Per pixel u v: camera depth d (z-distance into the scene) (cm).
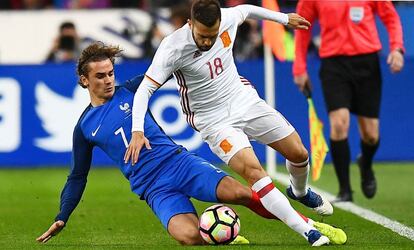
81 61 2662
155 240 2816
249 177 2536
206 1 2441
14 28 5938
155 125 2688
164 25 5888
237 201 2573
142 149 2645
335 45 3644
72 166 2661
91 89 2670
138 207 3647
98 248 2605
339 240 2581
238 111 2641
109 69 2645
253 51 5625
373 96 3712
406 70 5106
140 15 5925
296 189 2816
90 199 3906
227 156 2586
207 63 2570
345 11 3619
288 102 5075
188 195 2628
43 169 5034
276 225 3086
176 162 2636
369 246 2538
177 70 2581
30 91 5062
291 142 2694
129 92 2694
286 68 5078
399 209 3516
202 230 2534
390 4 3656
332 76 3662
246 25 5616
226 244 2556
